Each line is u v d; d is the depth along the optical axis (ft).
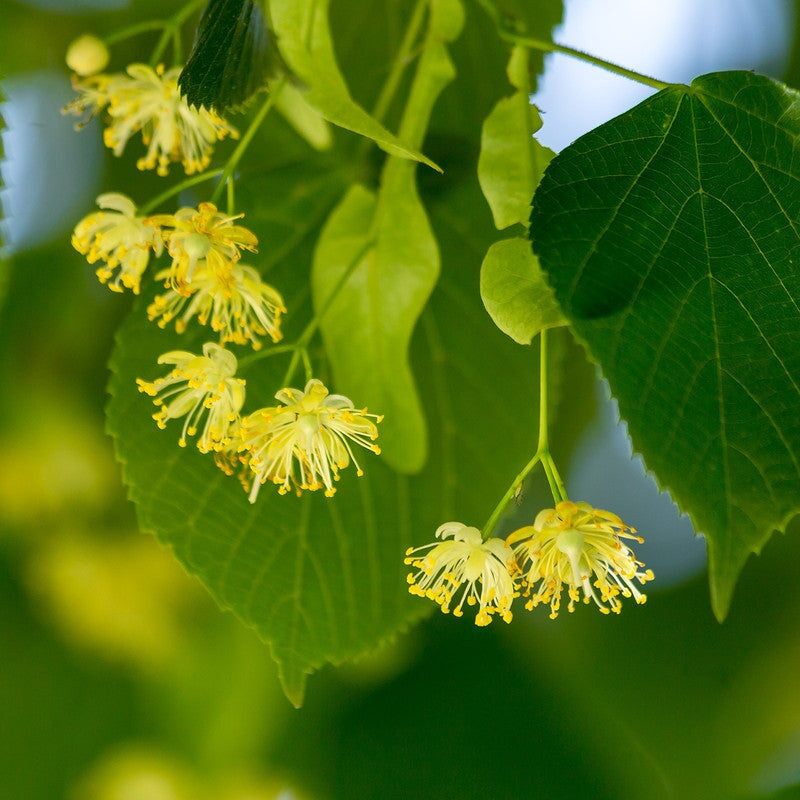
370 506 2.83
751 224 2.67
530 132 2.72
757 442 2.65
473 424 2.84
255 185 2.83
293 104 2.82
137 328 2.80
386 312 2.77
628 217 2.66
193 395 2.76
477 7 2.84
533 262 2.67
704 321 2.66
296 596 2.80
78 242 2.75
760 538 2.64
